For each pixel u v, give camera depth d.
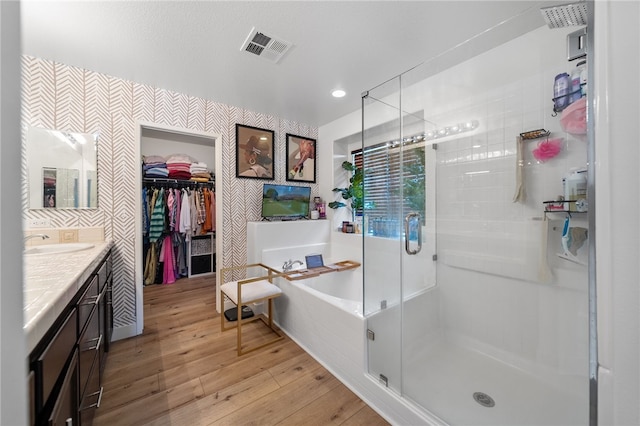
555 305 1.53
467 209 1.92
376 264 1.91
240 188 2.96
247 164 2.98
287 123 3.32
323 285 2.69
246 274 2.98
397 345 1.73
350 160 3.48
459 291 1.98
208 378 1.72
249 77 2.22
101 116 2.16
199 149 4.54
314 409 1.47
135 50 1.82
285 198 3.16
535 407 1.35
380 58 1.95
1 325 0.28
